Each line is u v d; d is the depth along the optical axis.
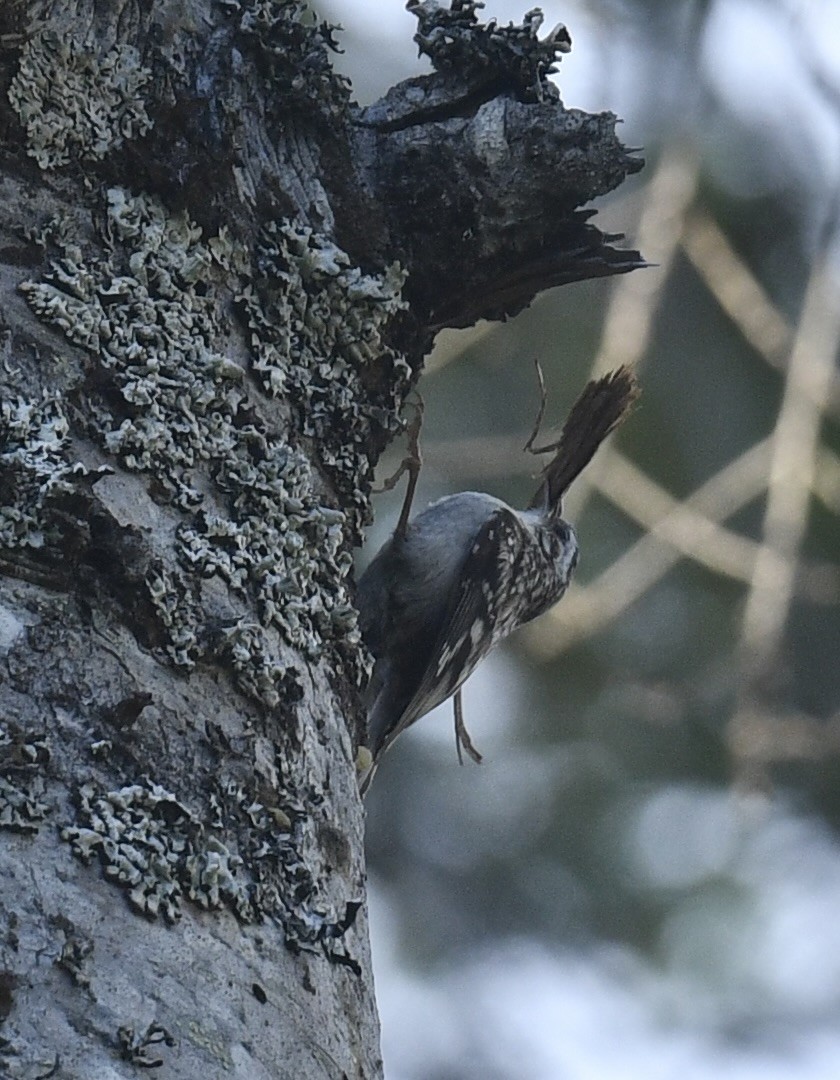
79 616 4.06
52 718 3.93
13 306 4.40
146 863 3.85
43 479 4.07
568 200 5.66
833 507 9.02
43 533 4.03
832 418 10.23
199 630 4.33
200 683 4.27
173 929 3.83
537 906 12.65
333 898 4.39
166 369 4.61
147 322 4.63
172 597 4.29
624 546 11.37
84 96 4.71
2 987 3.52
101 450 4.38
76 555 4.05
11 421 4.21
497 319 5.98
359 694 5.00
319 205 5.36
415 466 7.03
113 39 4.84
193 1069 3.68
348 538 5.23
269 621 4.55
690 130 9.42
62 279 4.49
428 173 5.59
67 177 4.63
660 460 11.47
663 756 12.21
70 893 3.71
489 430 11.41
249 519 4.65
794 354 9.05
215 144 4.96
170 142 4.82
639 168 5.67
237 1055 3.79
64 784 3.85
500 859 12.64
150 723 4.10
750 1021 12.16
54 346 4.41
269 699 4.38
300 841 4.28
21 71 4.57
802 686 11.51
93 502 4.12
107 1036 3.60
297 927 4.14
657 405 11.46
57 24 4.72
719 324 11.47
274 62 5.28
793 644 11.47
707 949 12.33
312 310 5.20
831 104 9.12
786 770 12.65
